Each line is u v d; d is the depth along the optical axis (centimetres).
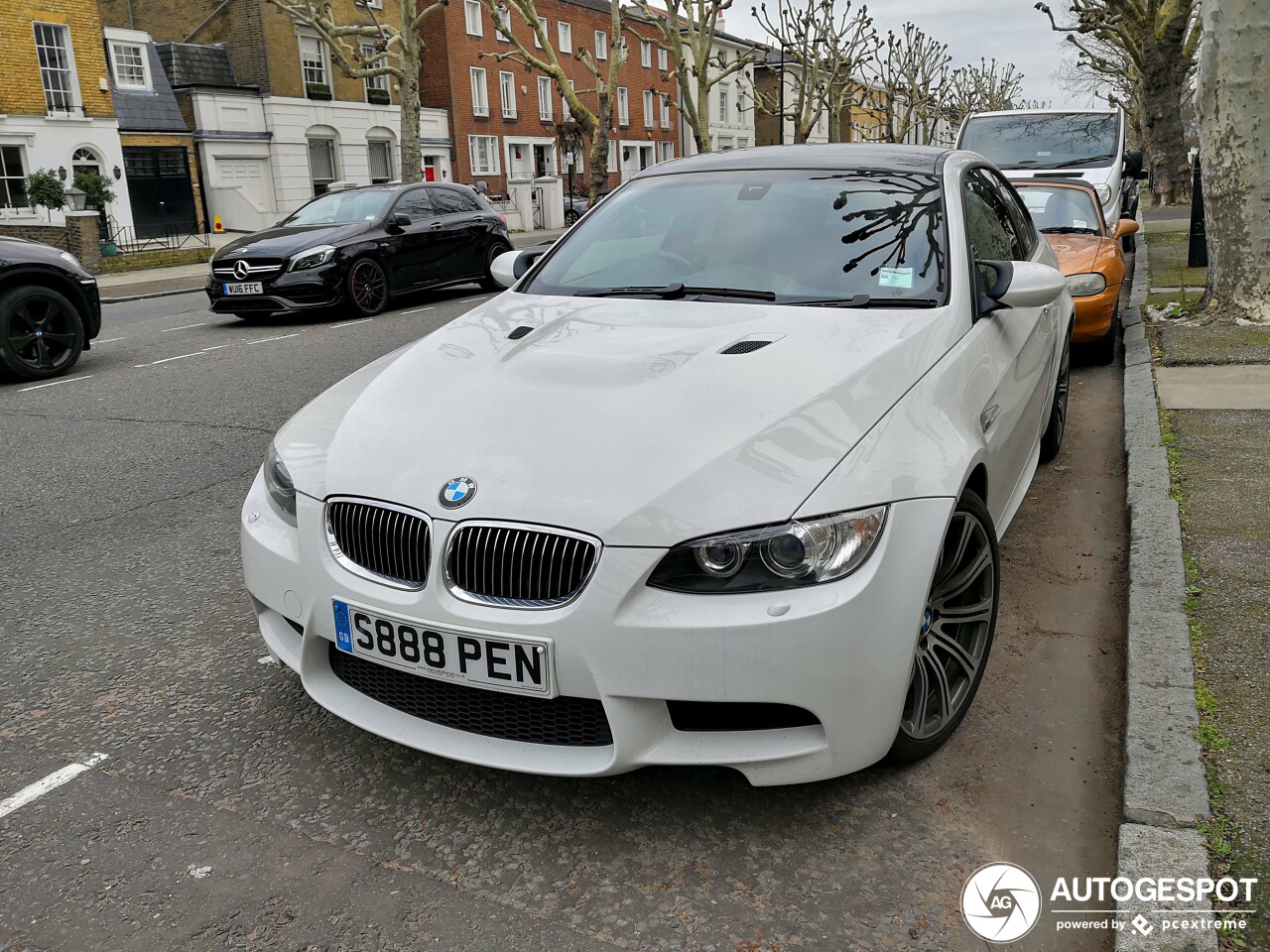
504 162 4453
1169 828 230
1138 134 5669
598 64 4966
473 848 246
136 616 386
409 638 241
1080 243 774
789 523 224
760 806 258
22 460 612
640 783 269
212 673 338
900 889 228
